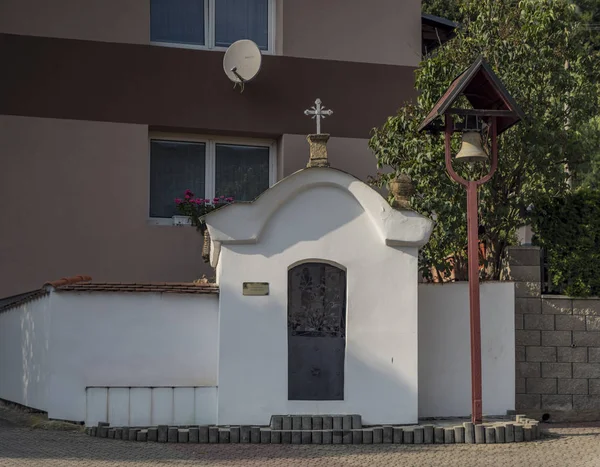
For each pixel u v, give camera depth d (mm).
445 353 12734
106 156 15797
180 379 12117
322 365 11961
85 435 11359
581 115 13562
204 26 16719
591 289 13453
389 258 12031
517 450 10758
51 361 11984
